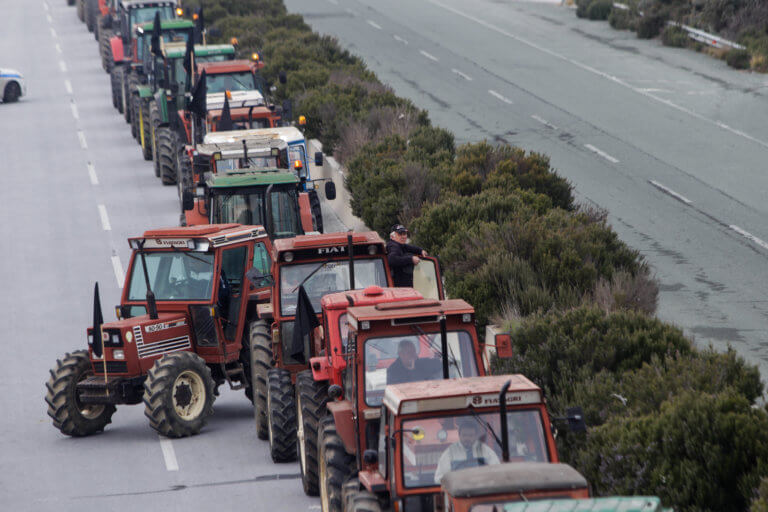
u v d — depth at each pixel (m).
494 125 129.75
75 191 120.62
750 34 166.12
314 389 47.25
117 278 91.50
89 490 50.94
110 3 194.38
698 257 82.31
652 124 127.44
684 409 40.22
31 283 91.56
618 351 50.50
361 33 194.12
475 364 39.00
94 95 176.12
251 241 60.38
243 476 51.59
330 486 39.94
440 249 75.38
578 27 197.12
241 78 108.94
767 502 33.94
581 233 71.88
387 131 110.31
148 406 56.75
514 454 33.59
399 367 38.88
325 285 52.69
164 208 111.62
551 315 56.03
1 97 171.75
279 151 81.19
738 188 101.00
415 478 33.44
